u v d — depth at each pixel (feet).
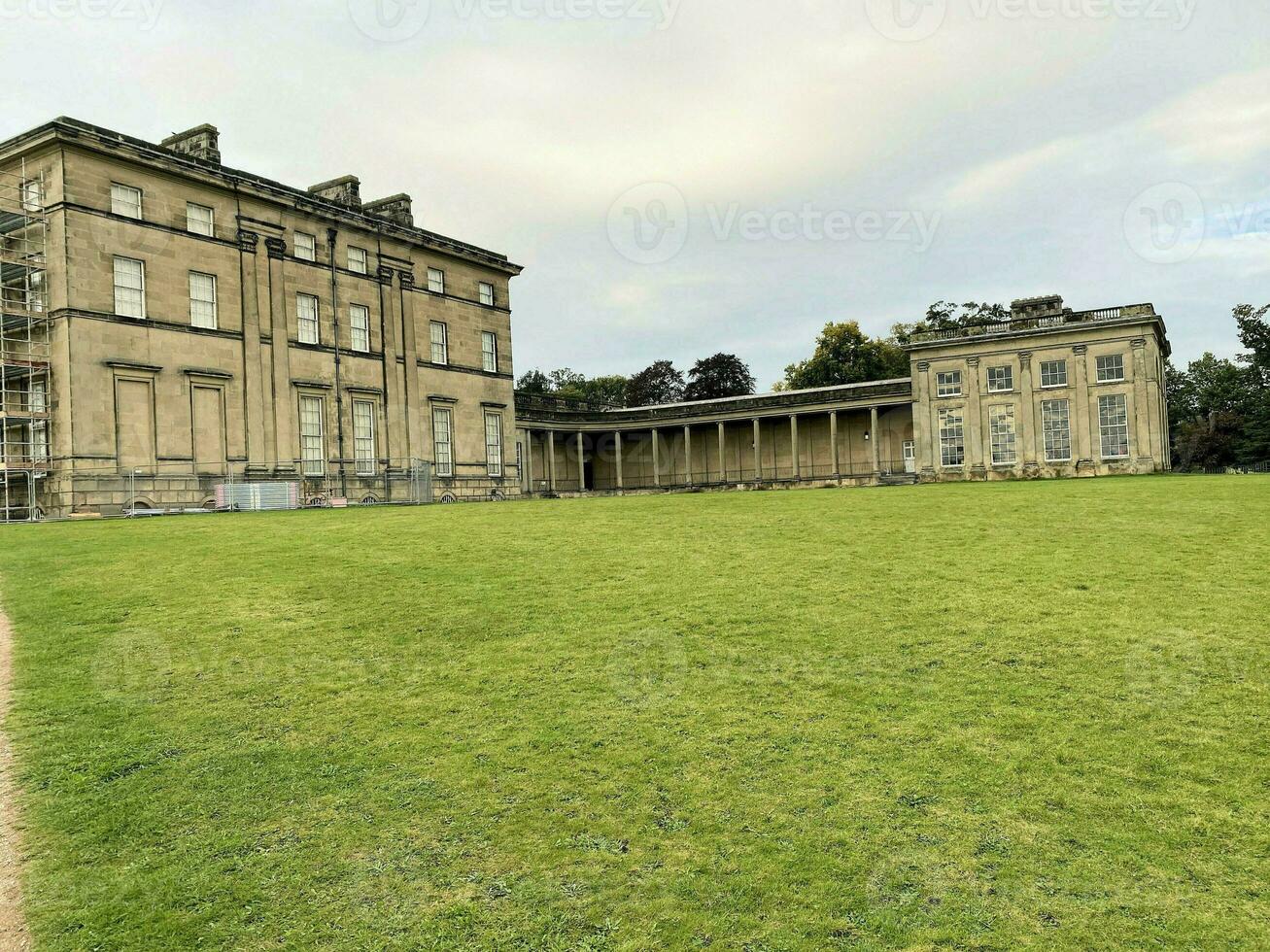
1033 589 35.70
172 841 18.99
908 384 187.01
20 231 99.25
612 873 17.54
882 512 63.52
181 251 107.86
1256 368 243.19
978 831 18.42
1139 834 18.08
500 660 29.17
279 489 108.88
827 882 17.03
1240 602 32.73
